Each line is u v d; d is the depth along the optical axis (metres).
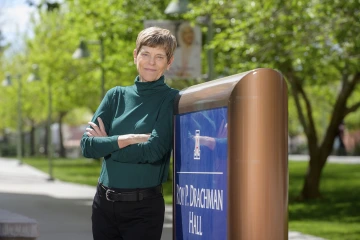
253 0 19.16
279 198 3.55
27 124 89.81
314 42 18.97
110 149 4.40
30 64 51.78
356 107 24.72
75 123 84.31
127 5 25.95
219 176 3.85
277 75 3.56
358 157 72.75
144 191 4.46
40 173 43.81
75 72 40.88
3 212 6.62
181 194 4.34
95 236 4.63
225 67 24.47
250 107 3.55
